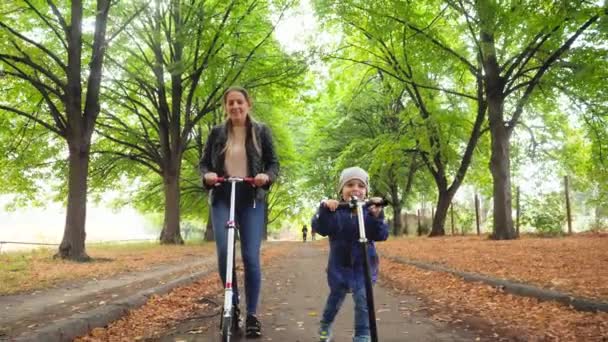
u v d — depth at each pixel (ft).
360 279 13.38
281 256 60.59
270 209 159.63
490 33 48.65
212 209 15.60
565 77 53.47
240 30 63.62
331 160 119.75
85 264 39.27
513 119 63.57
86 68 56.34
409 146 77.41
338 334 16.03
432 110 72.33
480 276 25.89
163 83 70.44
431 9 63.57
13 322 16.24
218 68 66.64
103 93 69.67
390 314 19.38
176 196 75.56
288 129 122.62
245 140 15.79
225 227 14.67
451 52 60.75
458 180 81.76
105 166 84.74
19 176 76.95
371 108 107.96
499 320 17.25
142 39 66.08
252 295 15.67
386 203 12.65
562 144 77.05
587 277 23.22
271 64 69.31
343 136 114.42
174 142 74.69
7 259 42.11
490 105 60.95
